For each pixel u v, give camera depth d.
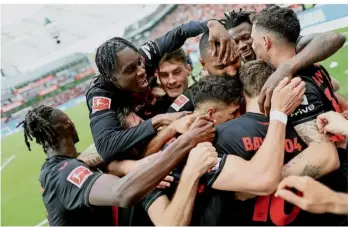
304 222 1.22
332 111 1.18
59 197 1.34
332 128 1.15
